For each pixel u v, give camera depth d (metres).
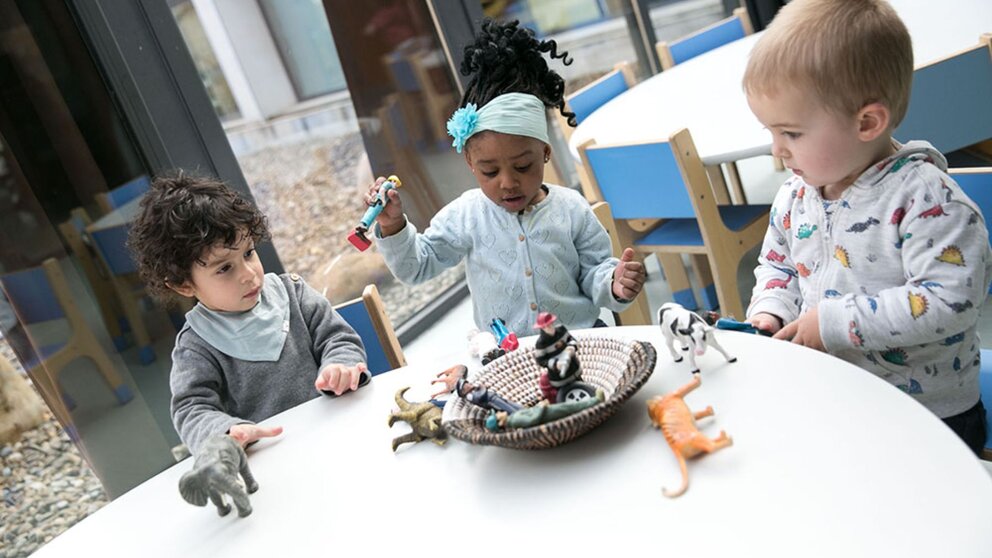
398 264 1.45
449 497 0.88
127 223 1.93
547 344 0.92
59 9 1.79
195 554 0.91
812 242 1.13
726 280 1.91
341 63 2.92
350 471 0.98
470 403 0.96
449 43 2.79
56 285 1.88
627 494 0.79
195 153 2.01
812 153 1.02
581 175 2.25
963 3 2.22
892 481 0.72
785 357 0.94
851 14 0.96
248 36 2.72
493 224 1.48
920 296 0.98
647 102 2.35
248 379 1.35
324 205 3.02
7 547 2.12
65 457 2.39
